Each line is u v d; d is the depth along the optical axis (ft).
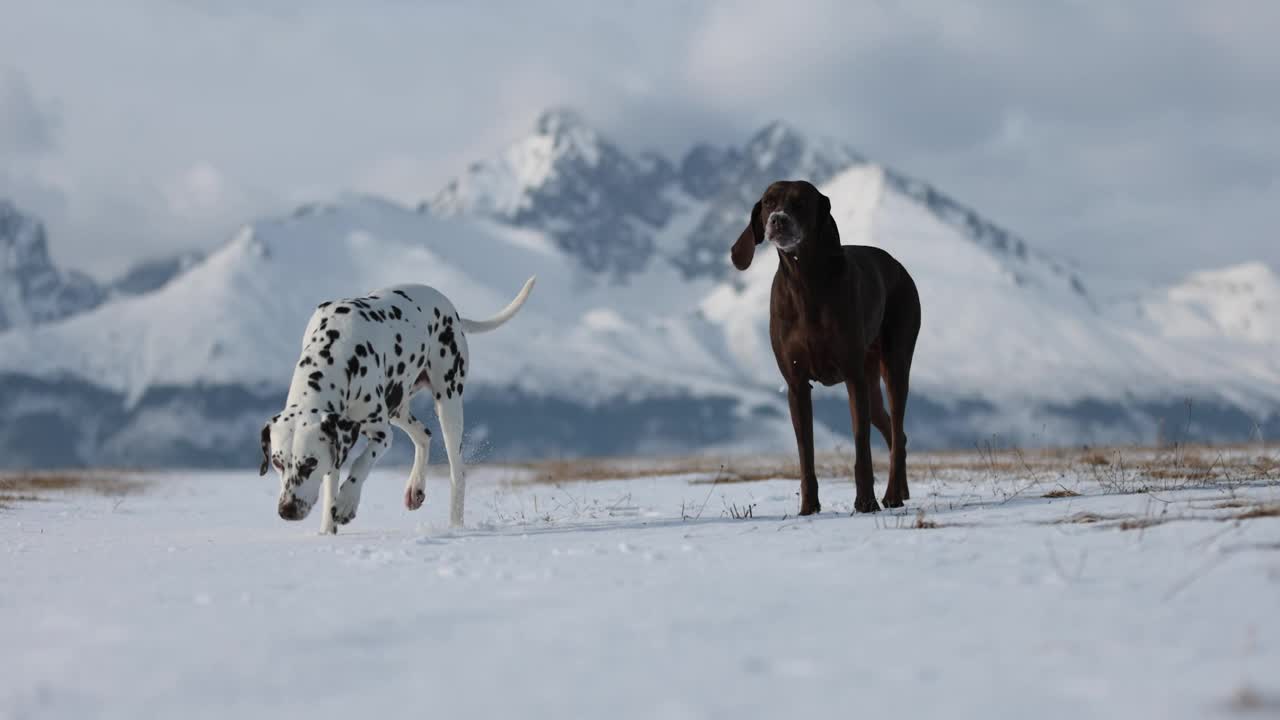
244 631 16.43
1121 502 29.78
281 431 31.78
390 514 44.34
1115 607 15.98
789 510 36.88
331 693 12.88
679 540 26.43
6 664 14.93
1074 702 11.59
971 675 12.70
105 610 18.89
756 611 16.58
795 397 34.65
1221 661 12.94
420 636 15.67
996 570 19.36
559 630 15.74
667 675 13.10
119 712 12.39
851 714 11.43
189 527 39.99
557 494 52.65
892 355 37.09
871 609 16.46
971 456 74.28
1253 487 32.48
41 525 41.93
